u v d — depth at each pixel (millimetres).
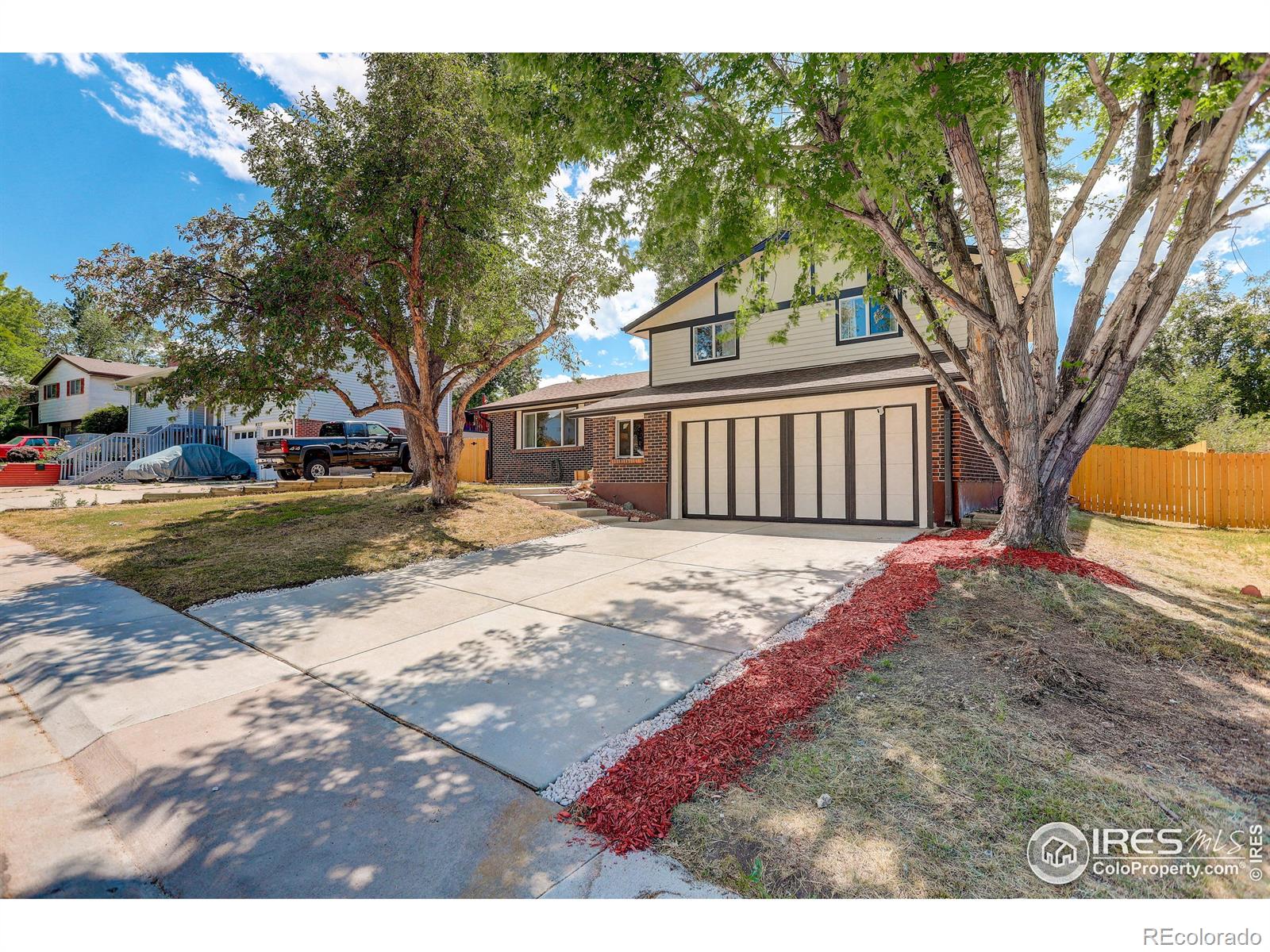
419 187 8797
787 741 2914
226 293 8727
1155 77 4590
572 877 2070
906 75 4887
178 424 24094
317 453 17547
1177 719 3107
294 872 2113
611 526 11500
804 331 12633
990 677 3617
